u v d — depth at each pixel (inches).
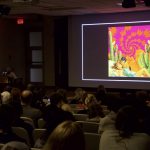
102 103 304.3
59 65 658.8
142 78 557.9
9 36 696.4
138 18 557.9
